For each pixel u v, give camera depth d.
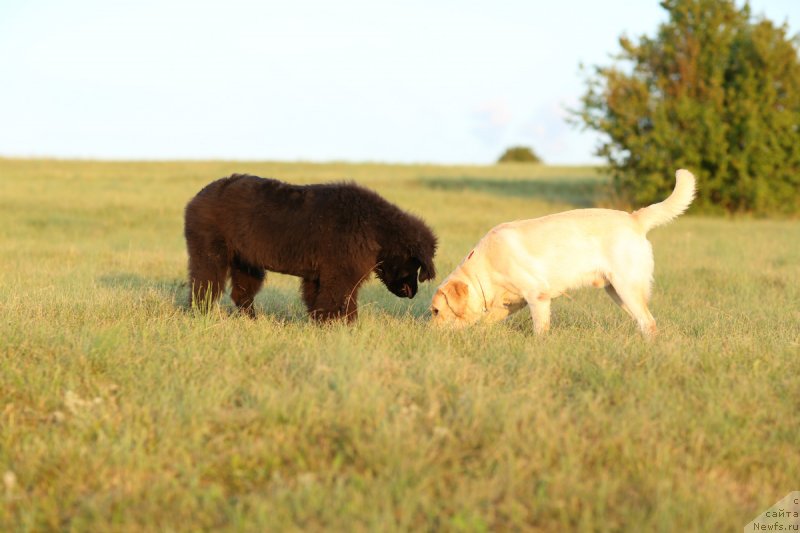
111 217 31.23
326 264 11.25
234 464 6.48
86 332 9.64
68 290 13.84
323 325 11.12
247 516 5.63
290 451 6.69
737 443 6.88
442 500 5.95
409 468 6.29
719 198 39.09
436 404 7.46
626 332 11.34
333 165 69.69
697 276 17.95
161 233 27.72
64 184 44.31
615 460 6.64
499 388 8.12
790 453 6.84
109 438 6.88
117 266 18.88
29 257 20.05
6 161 62.19
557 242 11.05
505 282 11.37
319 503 5.77
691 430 7.19
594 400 7.77
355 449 6.69
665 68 40.28
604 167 41.22
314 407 7.30
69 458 6.48
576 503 5.96
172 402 7.65
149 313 12.02
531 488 6.11
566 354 9.47
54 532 5.62
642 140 37.94
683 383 8.56
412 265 11.71
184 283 13.45
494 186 50.28
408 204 37.88
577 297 15.21
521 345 10.06
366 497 5.88
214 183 11.91
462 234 26.61
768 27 38.12
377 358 8.83
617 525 5.63
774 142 36.38
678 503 5.88
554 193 47.41
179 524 5.63
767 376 8.70
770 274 18.00
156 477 6.26
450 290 11.41
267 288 16.02
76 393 7.91
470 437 6.91
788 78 37.41
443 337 10.48
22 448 6.75
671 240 26.17
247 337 10.15
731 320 12.31
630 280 10.92
